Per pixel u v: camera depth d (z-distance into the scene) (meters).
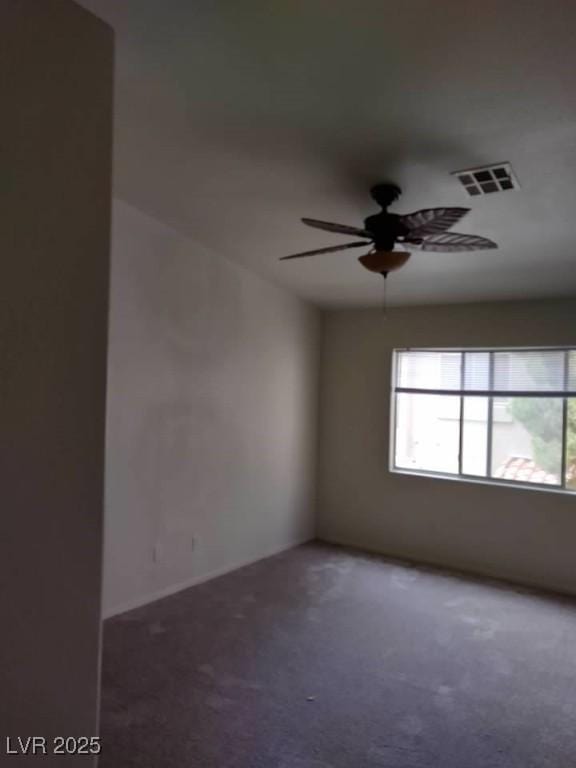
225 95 2.40
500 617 3.84
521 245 3.61
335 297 5.33
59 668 1.16
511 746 2.42
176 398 4.12
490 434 4.89
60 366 1.16
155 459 3.96
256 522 4.99
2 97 1.04
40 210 1.11
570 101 2.17
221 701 2.70
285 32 1.97
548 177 2.76
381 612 3.88
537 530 4.57
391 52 2.01
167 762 2.24
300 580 4.50
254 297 4.89
